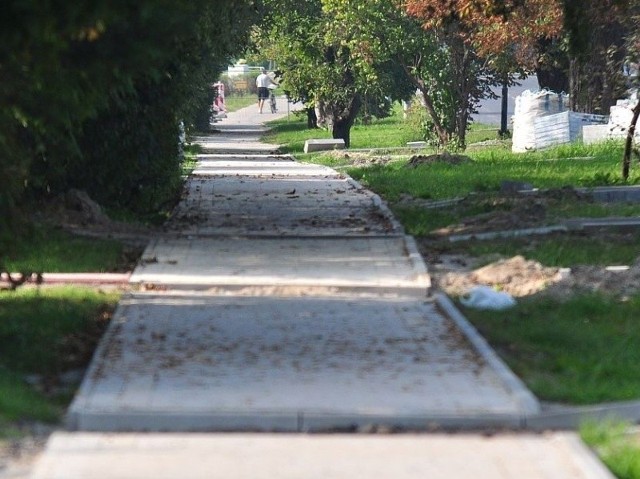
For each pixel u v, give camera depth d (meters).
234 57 101.94
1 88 31.23
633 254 45.28
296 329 31.84
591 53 95.06
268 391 25.30
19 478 20.50
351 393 25.23
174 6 30.31
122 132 61.03
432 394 25.25
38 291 36.53
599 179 73.12
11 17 26.97
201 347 29.53
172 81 62.72
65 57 29.94
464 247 48.12
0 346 30.23
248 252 46.53
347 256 45.62
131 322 32.50
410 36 127.88
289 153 141.00
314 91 156.50
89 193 61.28
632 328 33.19
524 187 69.50
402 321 33.16
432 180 82.56
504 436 23.20
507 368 27.48
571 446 22.31
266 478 20.27
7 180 32.97
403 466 21.03
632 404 24.80
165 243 48.91
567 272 41.06
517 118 118.94
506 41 117.44
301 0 150.12
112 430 23.36
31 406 24.41
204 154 135.38
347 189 78.00
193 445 22.20
